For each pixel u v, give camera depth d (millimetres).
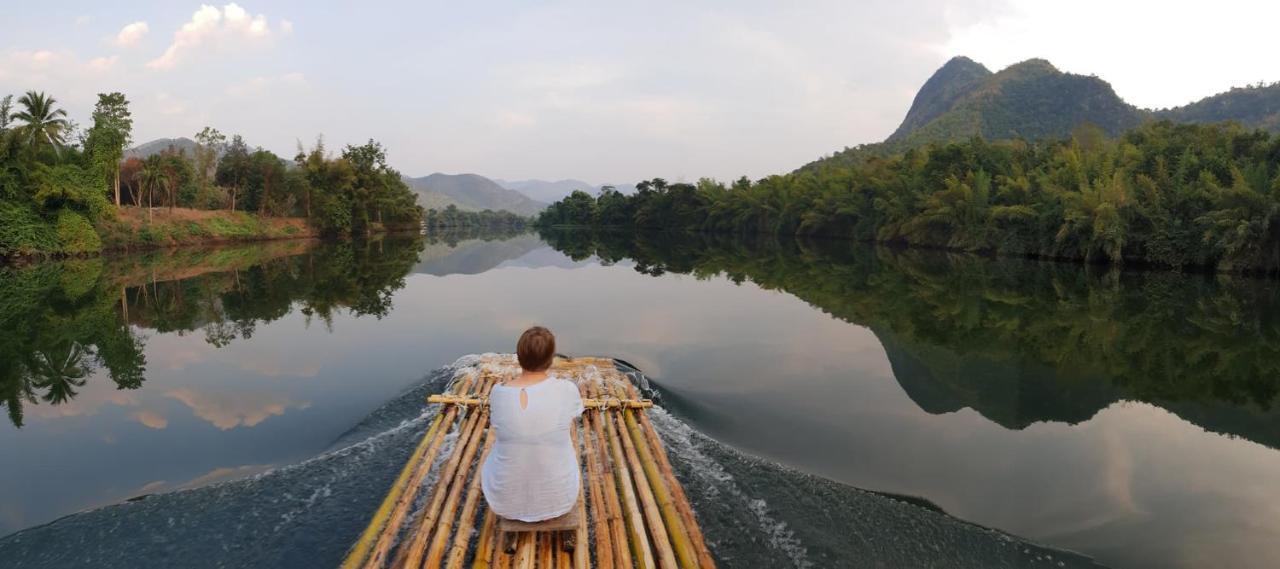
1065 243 29281
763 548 3701
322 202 55688
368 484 4473
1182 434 6320
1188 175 25266
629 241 54594
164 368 8562
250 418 6367
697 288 18844
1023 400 7449
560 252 37938
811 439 5930
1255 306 15531
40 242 28344
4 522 4145
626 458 4684
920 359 9469
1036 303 15891
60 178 30422
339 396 7125
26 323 12297
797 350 10031
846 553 3688
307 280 20734
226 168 53406
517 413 3340
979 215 34844
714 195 74938
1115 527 4289
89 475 4949
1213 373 8797
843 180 53344
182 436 5863
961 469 5285
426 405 6367
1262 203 21750
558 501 3389
